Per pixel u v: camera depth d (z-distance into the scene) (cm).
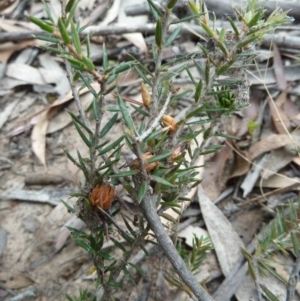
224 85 27
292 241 32
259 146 51
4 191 52
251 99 57
